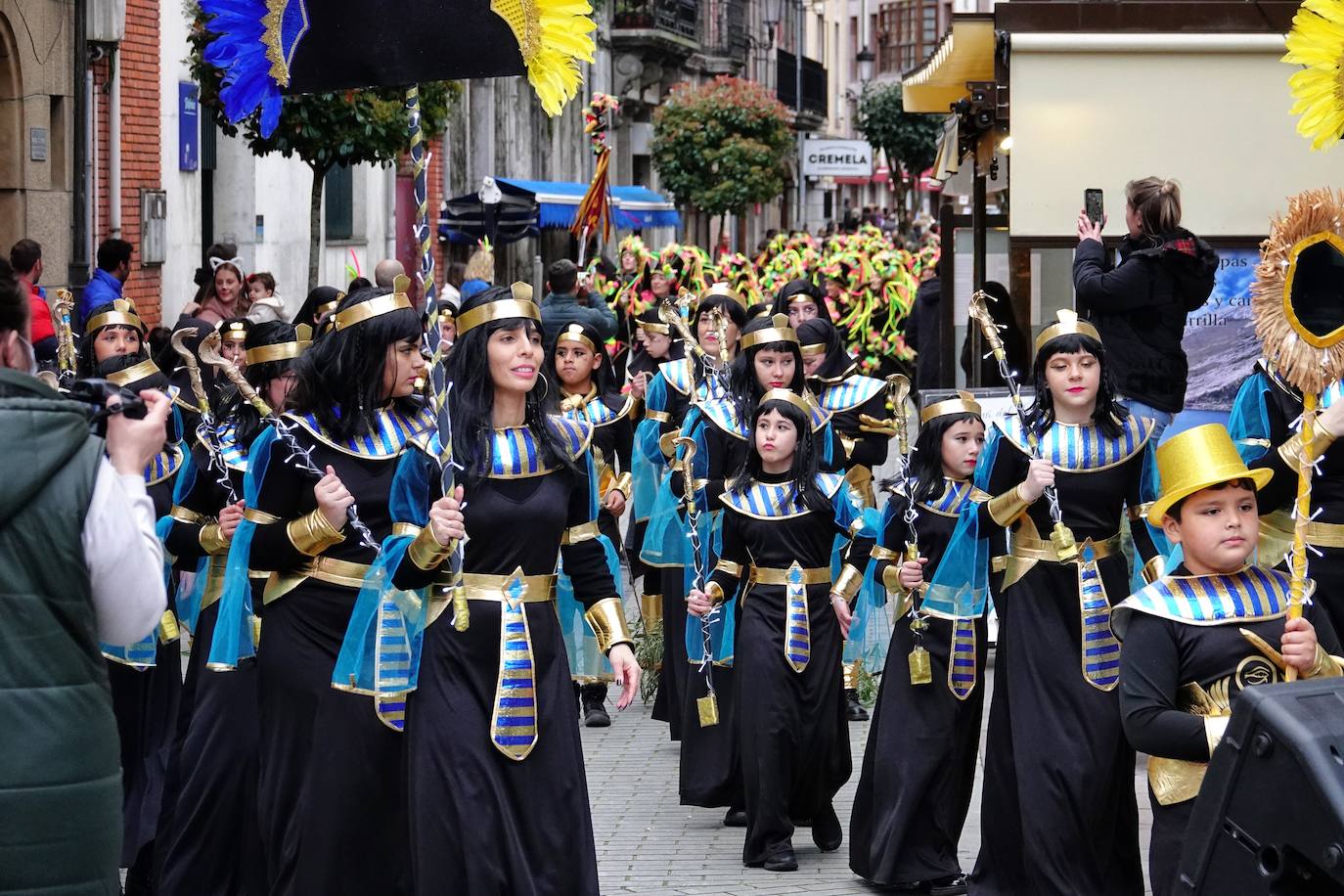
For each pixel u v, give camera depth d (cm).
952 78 1413
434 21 579
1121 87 1107
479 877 551
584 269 1723
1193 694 513
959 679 717
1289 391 668
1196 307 948
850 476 994
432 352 557
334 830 588
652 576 1054
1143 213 940
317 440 595
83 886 397
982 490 689
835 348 1020
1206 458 511
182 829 654
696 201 3450
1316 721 396
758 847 748
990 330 680
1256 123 1105
